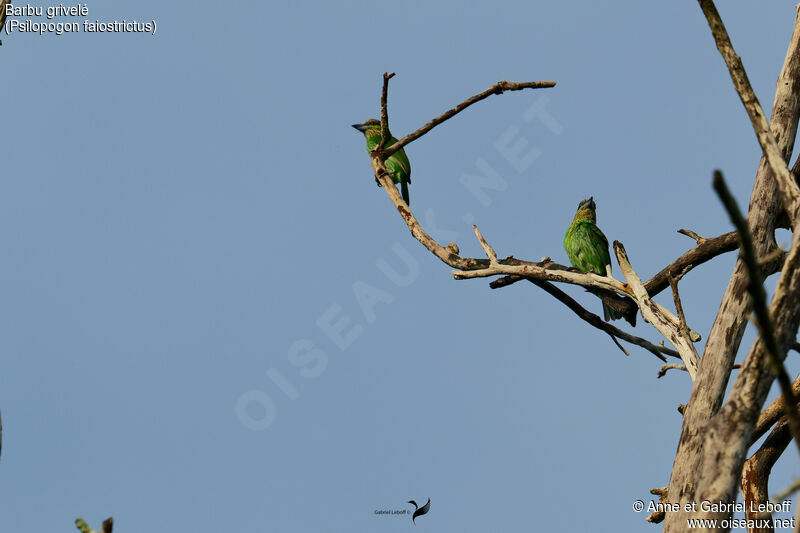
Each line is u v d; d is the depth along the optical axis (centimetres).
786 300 631
